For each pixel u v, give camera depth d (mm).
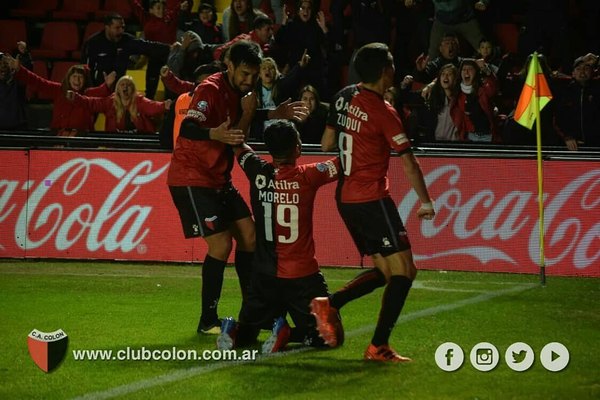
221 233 27703
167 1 58219
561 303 33406
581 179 40688
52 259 43438
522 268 41125
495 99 49969
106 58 52875
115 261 43250
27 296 34344
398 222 24203
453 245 41562
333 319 24734
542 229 38250
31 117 56062
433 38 53188
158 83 56406
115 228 43188
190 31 51188
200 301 33594
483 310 31859
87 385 21734
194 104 27016
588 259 40688
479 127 47312
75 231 43344
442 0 52062
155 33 55812
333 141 24938
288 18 55875
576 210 40750
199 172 27578
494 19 58750
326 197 42250
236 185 42500
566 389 21312
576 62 47500
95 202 43219
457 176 41438
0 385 21750
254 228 28219
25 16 64000
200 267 42219
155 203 43000
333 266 42375
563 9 53656
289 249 25297
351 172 24359
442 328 28578
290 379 22141
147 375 22641
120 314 30953
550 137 46938
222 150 27734
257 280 25703
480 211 41344
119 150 43062
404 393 20922
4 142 46312
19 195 43438
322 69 51719
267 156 41719
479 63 47219
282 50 51906
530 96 38188
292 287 25422
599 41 57969
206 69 38062
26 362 24000
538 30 53719
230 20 53875
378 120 23875
